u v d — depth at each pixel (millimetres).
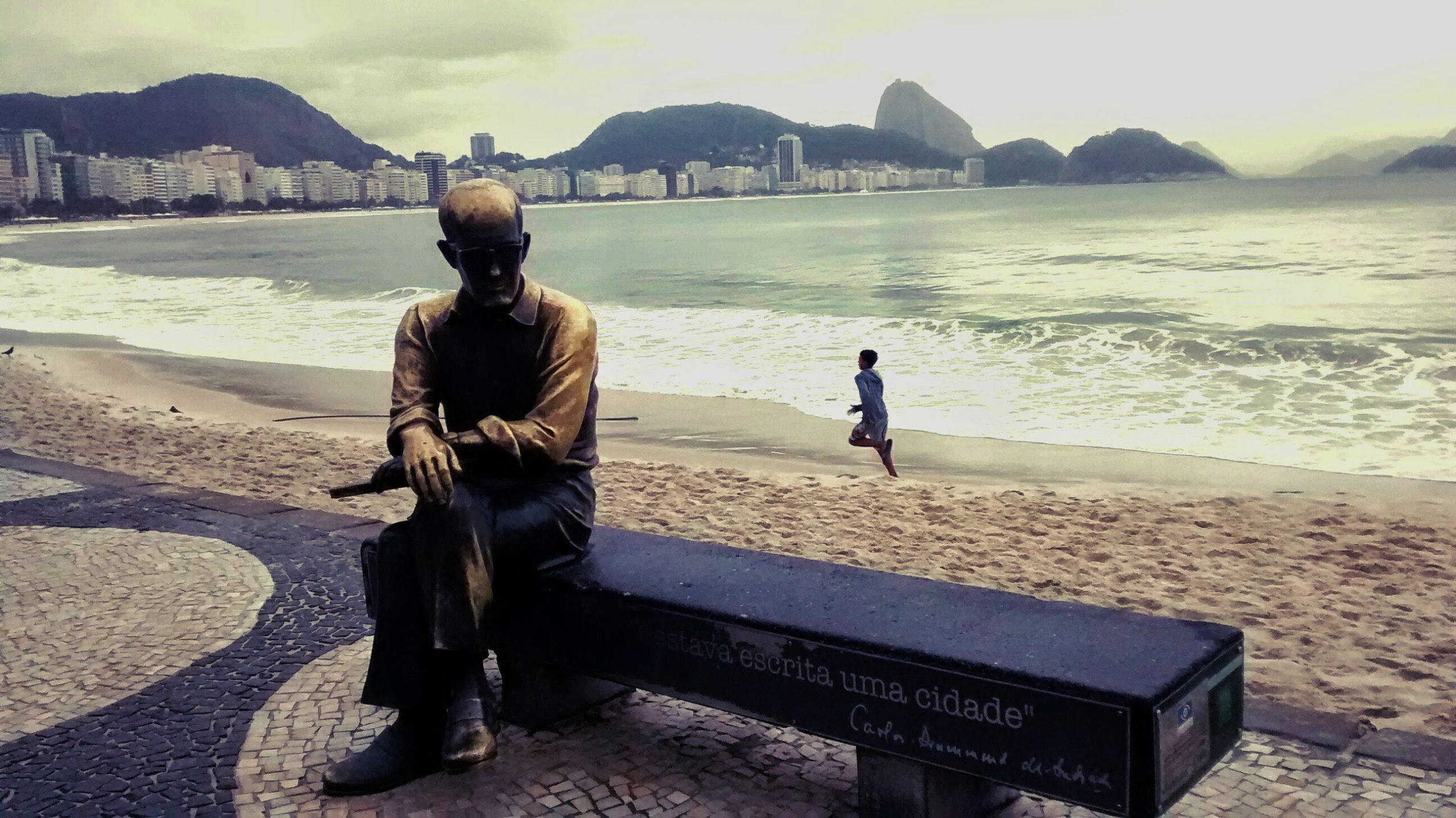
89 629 5691
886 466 10602
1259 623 5930
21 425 13445
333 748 4277
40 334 25984
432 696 3973
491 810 3754
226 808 3828
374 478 3881
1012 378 15625
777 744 4211
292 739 4355
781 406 14117
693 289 37188
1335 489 9273
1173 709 2887
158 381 17750
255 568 6672
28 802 3918
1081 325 20969
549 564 4121
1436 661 5273
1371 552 7297
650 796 3811
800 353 18859
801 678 3438
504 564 4020
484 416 4105
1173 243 50531
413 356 4105
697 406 14336
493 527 3906
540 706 4332
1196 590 6566
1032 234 66000
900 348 19000
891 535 8016
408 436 3838
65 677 5062
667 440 12367
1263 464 10312
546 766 4055
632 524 8492
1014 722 3021
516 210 3928
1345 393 13727
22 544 7293
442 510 3740
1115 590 6617
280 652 5320
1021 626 3387
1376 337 18391
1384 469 9953
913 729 3227
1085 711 2887
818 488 9703
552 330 4031
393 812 3764
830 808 3705
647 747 4207
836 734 3395
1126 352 17484
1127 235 59594
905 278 38469
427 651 3938
